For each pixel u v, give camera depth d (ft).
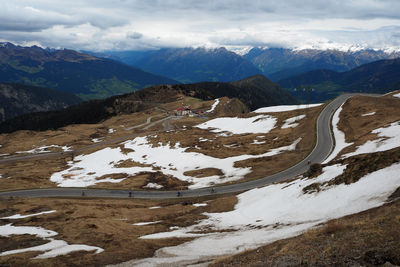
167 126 635.66
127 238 119.65
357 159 132.46
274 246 74.49
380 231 56.65
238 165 295.48
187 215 166.71
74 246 112.16
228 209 167.43
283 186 168.96
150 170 323.37
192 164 325.83
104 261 90.99
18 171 389.60
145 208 210.18
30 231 147.54
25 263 93.20
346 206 95.55
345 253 52.95
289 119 437.58
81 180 317.22
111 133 626.64
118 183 294.25
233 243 92.99
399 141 189.57
